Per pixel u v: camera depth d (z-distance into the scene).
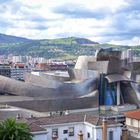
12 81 139.75
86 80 141.12
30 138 54.38
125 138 75.56
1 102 121.50
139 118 91.19
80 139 69.75
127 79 145.38
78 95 138.62
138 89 146.12
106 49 151.00
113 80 142.00
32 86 136.00
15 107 119.00
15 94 138.12
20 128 53.25
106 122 72.31
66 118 76.88
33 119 75.75
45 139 67.56
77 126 76.31
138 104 144.12
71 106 132.25
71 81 152.38
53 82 136.62
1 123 54.41
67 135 75.12
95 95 138.62
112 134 74.19
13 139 51.88
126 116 96.25
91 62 149.38
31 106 125.38
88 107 135.75
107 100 144.25
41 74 158.00
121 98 148.38
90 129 75.06
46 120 74.56
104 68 144.25
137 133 85.00
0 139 52.19
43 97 133.88
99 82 143.38
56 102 129.50
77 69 151.00
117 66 146.75
